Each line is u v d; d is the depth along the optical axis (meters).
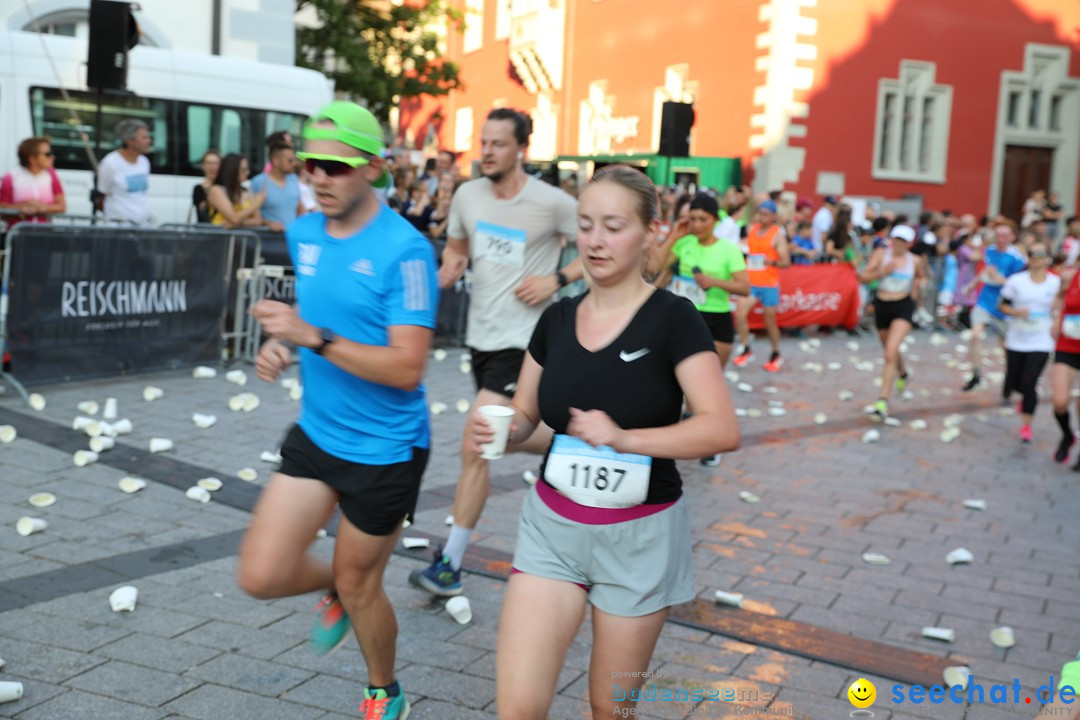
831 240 15.94
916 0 22.39
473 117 33.94
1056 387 7.96
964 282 17.61
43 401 7.05
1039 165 24.86
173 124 12.73
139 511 5.27
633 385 2.46
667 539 2.49
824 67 21.50
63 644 3.75
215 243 8.95
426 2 25.39
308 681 3.59
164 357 8.68
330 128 2.88
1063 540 5.89
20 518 5.02
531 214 4.58
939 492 6.87
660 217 2.55
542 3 28.36
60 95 11.73
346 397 2.99
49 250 7.59
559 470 2.49
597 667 2.54
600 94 26.97
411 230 3.00
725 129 22.52
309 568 3.07
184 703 3.38
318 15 23.55
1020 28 23.73
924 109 23.27
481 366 4.73
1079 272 7.84
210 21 16.06
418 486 3.12
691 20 23.52
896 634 4.34
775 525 5.87
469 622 4.18
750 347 13.02
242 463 6.26
